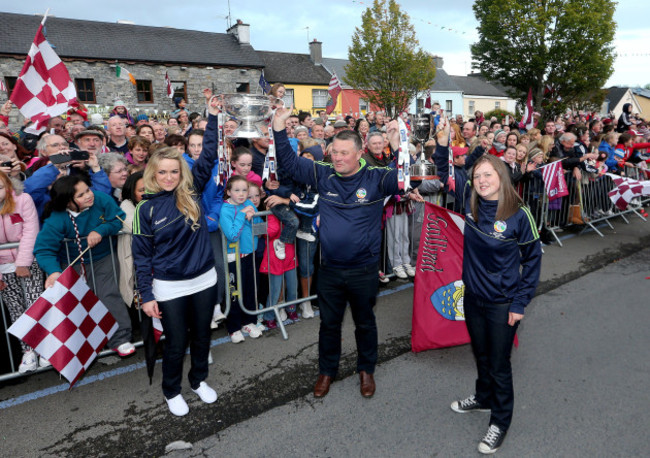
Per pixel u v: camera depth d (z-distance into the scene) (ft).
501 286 7.93
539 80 76.02
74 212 10.59
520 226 7.77
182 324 8.98
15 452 8.32
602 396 9.80
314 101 82.79
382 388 10.32
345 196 9.21
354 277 9.43
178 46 66.28
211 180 12.20
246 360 11.69
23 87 13.91
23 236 10.50
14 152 13.34
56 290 9.82
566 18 70.54
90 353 10.50
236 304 12.44
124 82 59.31
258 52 85.30
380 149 14.82
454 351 12.10
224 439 8.63
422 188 16.94
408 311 14.67
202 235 9.11
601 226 25.63
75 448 8.41
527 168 21.34
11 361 10.66
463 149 20.93
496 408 8.21
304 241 13.88
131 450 8.36
